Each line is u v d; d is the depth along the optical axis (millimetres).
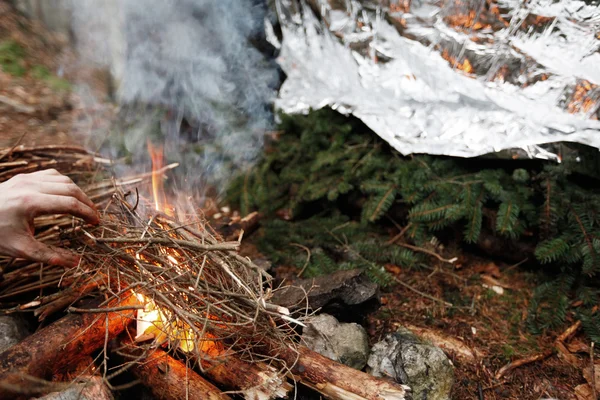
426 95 2455
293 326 1767
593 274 1956
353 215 2779
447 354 1892
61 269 2008
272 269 2188
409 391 1463
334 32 2781
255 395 1468
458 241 2475
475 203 2252
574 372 1823
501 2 2137
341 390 1507
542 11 2064
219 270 1613
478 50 2248
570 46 2039
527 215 2166
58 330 1517
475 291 2221
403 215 2555
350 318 1959
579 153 2094
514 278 2285
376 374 1743
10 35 5410
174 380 1562
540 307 2086
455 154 2289
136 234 1699
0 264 1966
